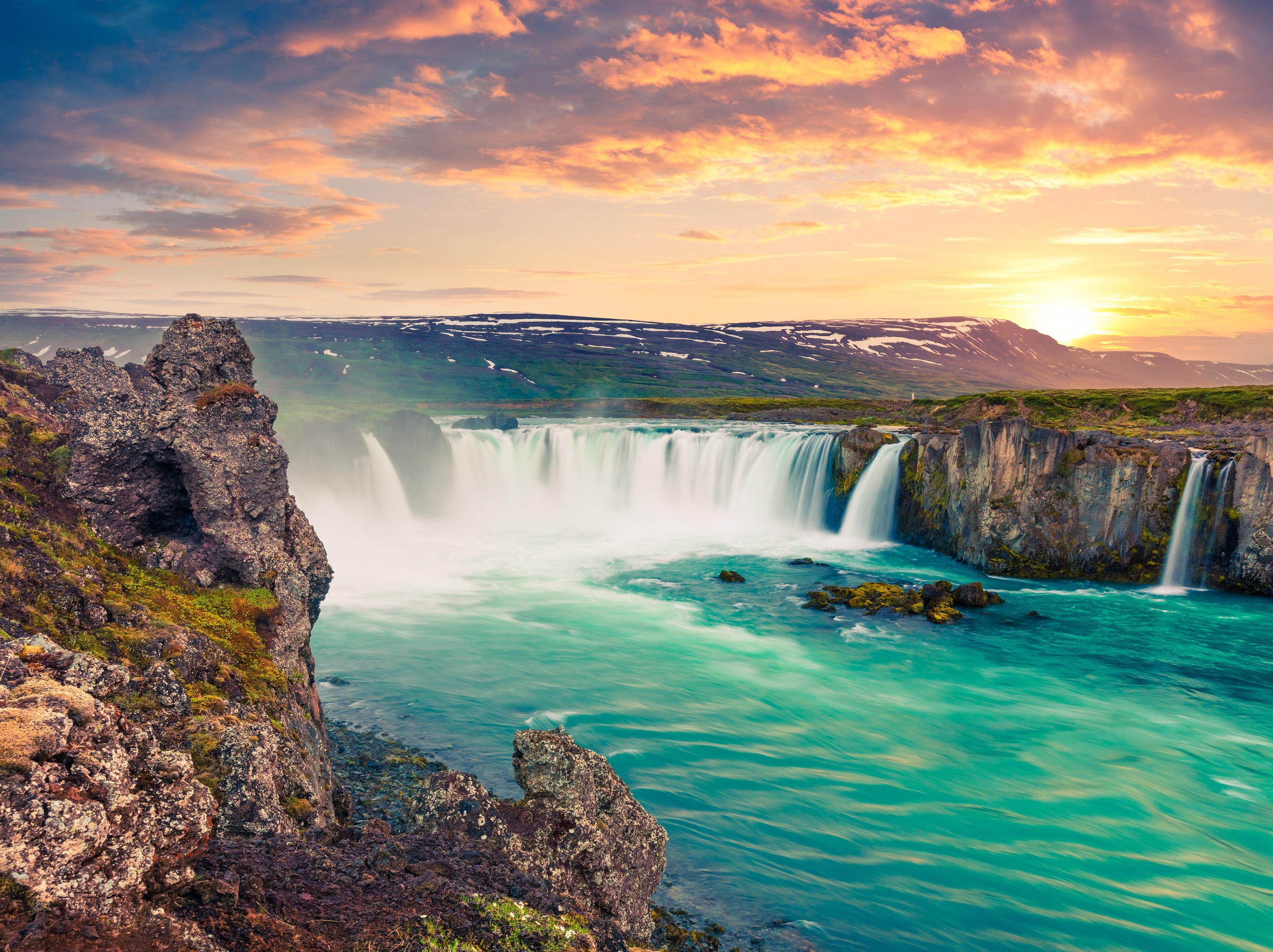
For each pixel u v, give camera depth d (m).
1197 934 18.53
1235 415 79.00
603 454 76.12
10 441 18.66
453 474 70.06
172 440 19.64
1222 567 49.69
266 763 12.53
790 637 40.12
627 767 25.95
